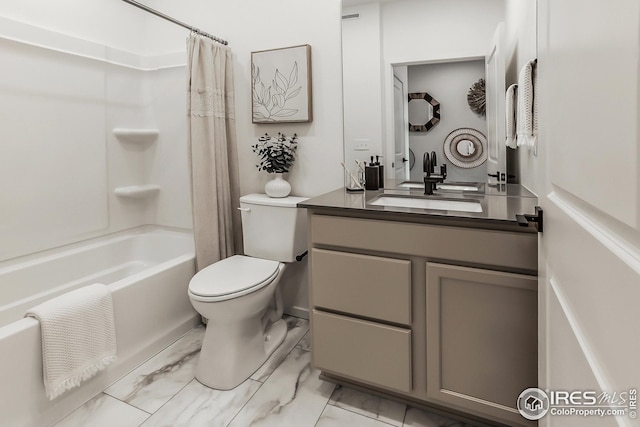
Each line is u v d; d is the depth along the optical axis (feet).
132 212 9.30
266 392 5.67
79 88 7.82
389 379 5.04
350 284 5.13
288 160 7.53
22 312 6.66
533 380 4.22
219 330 5.93
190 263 7.47
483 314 4.39
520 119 4.75
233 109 7.95
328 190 7.47
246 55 7.91
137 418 5.12
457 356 4.60
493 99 6.04
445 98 6.36
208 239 7.45
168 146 9.16
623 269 1.44
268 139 7.89
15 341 4.50
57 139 7.47
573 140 2.11
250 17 7.77
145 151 9.46
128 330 6.16
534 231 4.08
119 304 5.98
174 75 8.83
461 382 4.62
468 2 6.10
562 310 2.38
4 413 4.44
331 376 5.78
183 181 9.09
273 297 7.78
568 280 2.24
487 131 6.12
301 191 7.73
